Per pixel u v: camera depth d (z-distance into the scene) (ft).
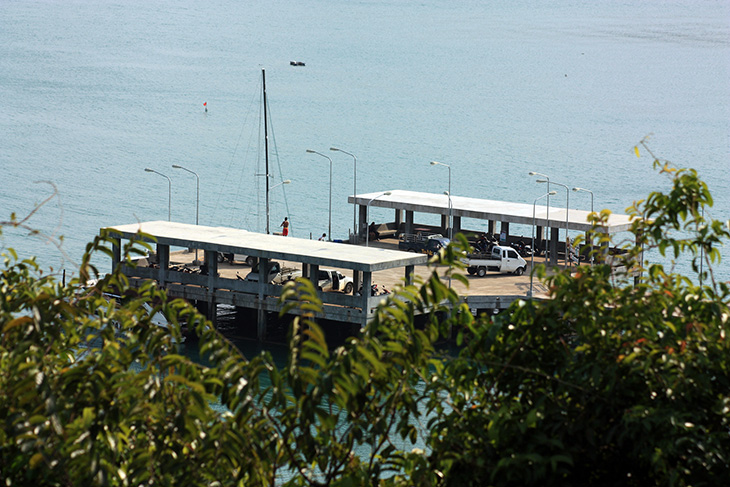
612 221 461.37
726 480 58.90
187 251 488.02
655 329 64.44
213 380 59.57
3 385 60.08
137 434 61.57
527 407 66.23
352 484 61.67
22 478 57.62
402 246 495.41
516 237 513.45
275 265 421.18
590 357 64.80
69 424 58.03
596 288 65.21
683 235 644.69
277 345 401.49
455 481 63.00
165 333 63.46
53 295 65.00
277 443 62.08
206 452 58.49
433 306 61.46
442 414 67.56
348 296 372.17
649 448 59.57
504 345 67.31
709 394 62.85
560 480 62.59
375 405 64.23
